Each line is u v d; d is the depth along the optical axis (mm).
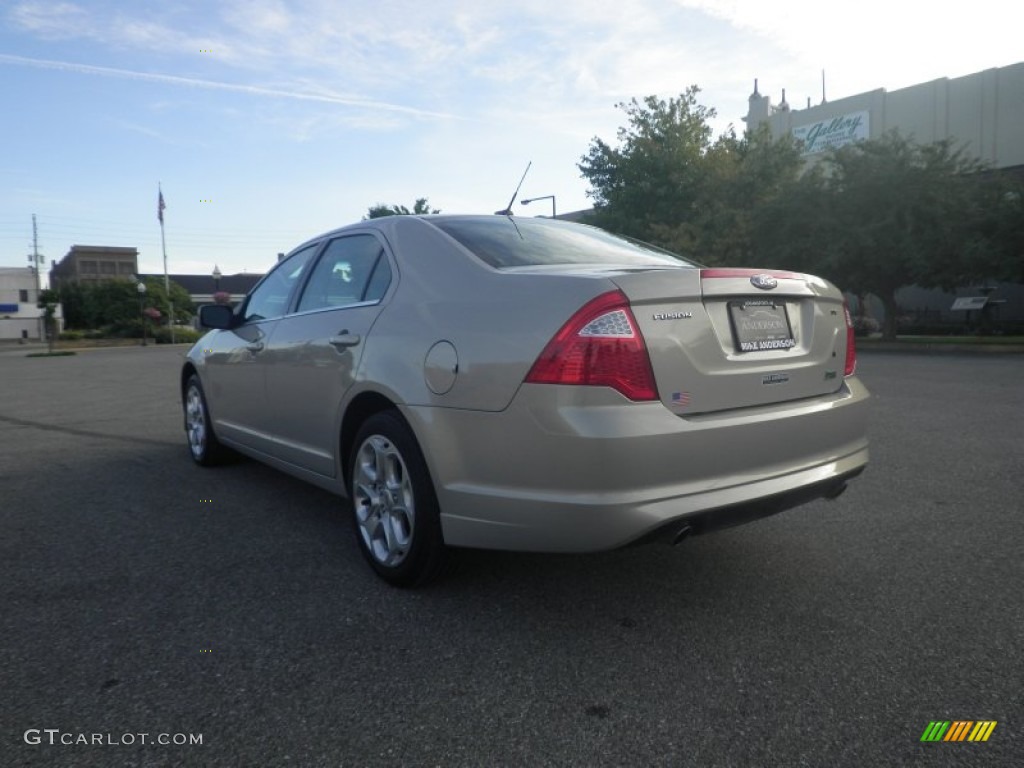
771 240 22344
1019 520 4004
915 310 32562
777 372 2869
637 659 2529
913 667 2455
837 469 3020
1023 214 18594
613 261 3346
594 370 2457
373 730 2133
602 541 2459
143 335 42156
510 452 2600
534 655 2564
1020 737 2076
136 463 5828
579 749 2039
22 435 7352
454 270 3104
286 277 4480
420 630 2762
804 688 2334
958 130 31219
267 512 4371
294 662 2527
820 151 36188
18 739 2102
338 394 3455
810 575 3260
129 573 3381
